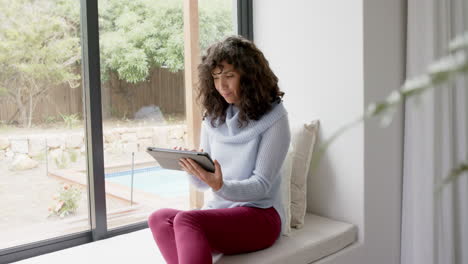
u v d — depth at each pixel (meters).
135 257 1.75
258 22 2.61
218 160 1.83
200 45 2.47
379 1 2.13
